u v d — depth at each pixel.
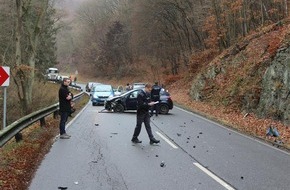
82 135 14.83
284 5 33.09
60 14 37.00
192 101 33.66
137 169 9.44
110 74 86.31
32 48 29.45
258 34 29.61
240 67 27.69
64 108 14.11
